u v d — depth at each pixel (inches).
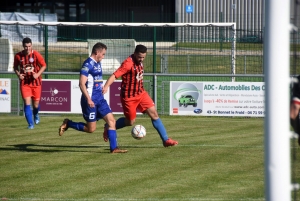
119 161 894.4
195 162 883.4
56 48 2524.6
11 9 3907.5
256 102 1459.2
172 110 1488.7
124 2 3580.2
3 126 1318.9
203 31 2156.7
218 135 1185.4
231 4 3011.8
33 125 1286.9
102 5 3599.9
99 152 978.1
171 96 1487.5
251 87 1455.5
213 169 828.6
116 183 741.9
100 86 956.0
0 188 716.7
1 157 933.8
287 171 364.5
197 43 2148.1
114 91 1475.1
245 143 1073.5
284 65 362.3
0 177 782.5
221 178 767.7
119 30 2726.4
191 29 2171.5
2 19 3097.9
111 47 1950.1
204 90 1472.7
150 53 2268.7
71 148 1022.4
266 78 365.7
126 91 972.6
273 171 363.9
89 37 2741.1
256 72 1972.2
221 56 2068.2
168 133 1217.4
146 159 908.6
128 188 713.0
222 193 679.7
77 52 2385.6
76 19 3843.5
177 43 2174.0
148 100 985.5
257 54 1937.7
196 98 1476.4
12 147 1032.8
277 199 363.9
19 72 1269.7
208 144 1060.5
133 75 964.6
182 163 875.4
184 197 660.7
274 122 363.3
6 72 1526.8
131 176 784.9
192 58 2146.9
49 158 924.0
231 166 850.1
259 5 2938.0
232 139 1127.6
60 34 2659.9
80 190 703.7
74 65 2220.7
